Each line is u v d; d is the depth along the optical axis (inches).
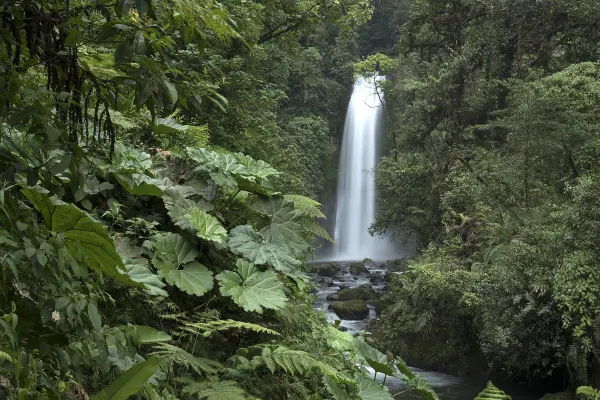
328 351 157.5
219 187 173.0
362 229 1253.7
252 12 390.6
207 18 74.0
